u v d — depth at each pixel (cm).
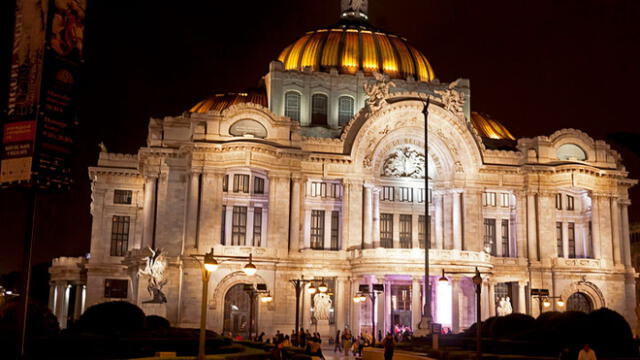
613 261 9175
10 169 2845
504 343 4691
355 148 8706
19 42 2902
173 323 7919
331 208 8800
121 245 9769
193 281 7806
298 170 8388
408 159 9306
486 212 9344
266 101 9569
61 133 2914
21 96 2869
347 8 11000
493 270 8819
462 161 9069
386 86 8900
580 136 9375
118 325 4444
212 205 7975
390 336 4872
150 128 8719
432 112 8919
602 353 4491
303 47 10131
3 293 11488
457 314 8125
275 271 8094
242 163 8000
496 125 10650
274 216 8206
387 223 9212
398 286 8938
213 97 9719
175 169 8362
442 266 8131
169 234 8188
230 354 3700
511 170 9131
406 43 10556
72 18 2973
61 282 10212
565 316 4675
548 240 9038
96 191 9800
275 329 8006
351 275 8412
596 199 9231
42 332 3809
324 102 9462
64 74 2931
